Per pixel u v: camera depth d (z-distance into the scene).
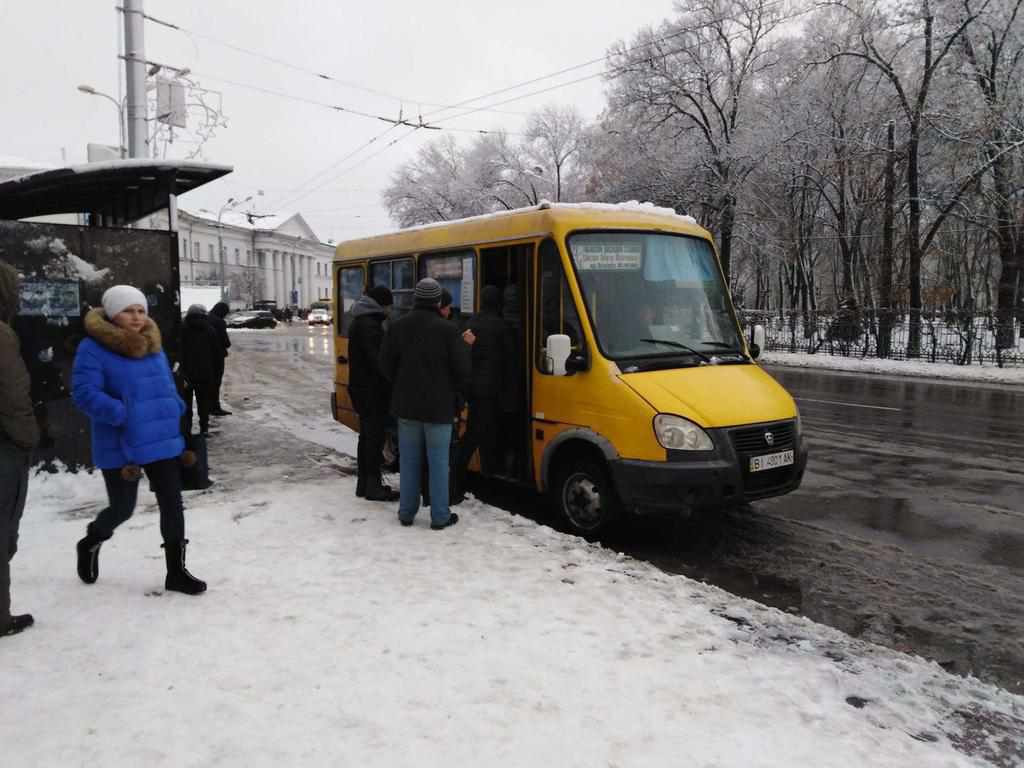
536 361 6.31
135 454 4.16
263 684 3.35
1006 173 24.97
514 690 3.29
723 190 30.02
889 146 26.41
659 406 5.45
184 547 4.43
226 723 3.04
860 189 31.52
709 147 30.41
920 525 6.42
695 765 2.77
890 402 14.69
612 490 5.78
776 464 5.62
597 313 5.95
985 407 13.91
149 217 8.48
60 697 3.24
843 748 2.89
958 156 25.20
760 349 6.82
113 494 4.32
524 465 6.53
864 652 3.77
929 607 4.72
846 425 11.71
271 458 8.62
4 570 3.80
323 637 3.82
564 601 4.29
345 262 9.23
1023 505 7.03
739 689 3.32
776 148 28.75
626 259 6.27
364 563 4.91
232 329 53.62
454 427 6.37
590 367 5.83
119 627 3.94
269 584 4.55
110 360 4.09
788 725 3.05
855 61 27.31
